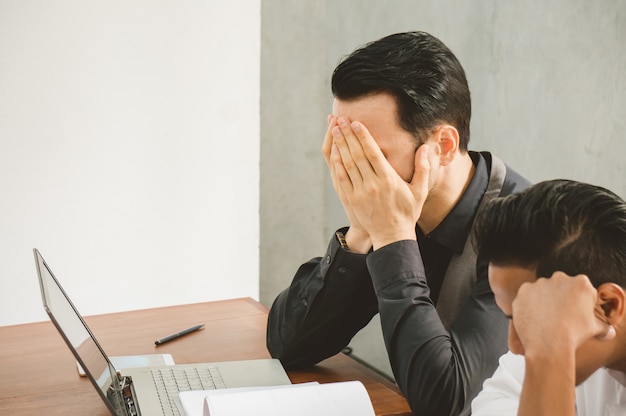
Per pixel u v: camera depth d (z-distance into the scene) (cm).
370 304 158
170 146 289
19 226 274
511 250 90
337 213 328
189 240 297
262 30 314
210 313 194
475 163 152
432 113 137
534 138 222
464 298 148
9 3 262
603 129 199
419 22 268
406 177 140
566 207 87
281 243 331
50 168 275
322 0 320
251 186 304
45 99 271
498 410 112
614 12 193
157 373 147
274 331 161
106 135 280
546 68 216
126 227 288
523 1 223
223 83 293
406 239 139
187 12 284
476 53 243
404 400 142
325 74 325
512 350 93
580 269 86
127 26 277
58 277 280
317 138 329
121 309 291
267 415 113
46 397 143
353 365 162
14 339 176
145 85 283
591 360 88
